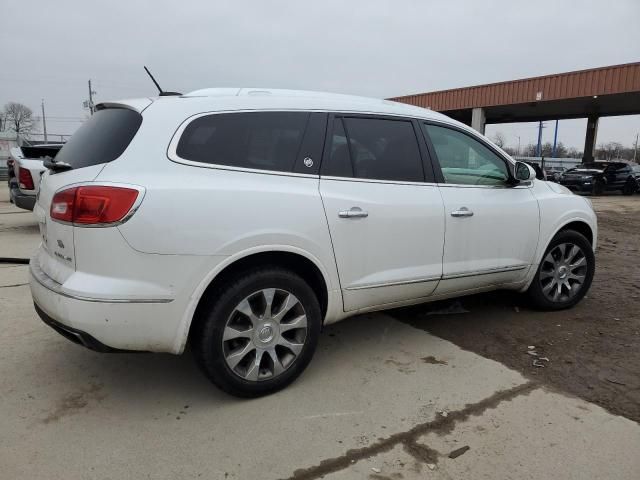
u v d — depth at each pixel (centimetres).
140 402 295
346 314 335
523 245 417
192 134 279
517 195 415
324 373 334
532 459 247
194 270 265
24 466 236
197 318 280
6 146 3106
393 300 353
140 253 254
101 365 340
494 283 411
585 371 342
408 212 342
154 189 257
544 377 333
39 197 316
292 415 283
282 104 312
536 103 2366
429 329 416
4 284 520
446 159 379
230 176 282
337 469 239
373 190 331
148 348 267
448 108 2669
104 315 251
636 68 1903
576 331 415
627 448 257
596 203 1778
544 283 455
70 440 257
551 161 4581
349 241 318
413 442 260
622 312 464
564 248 455
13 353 356
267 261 297
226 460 244
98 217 250
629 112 2791
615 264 684
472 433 268
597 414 288
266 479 231
